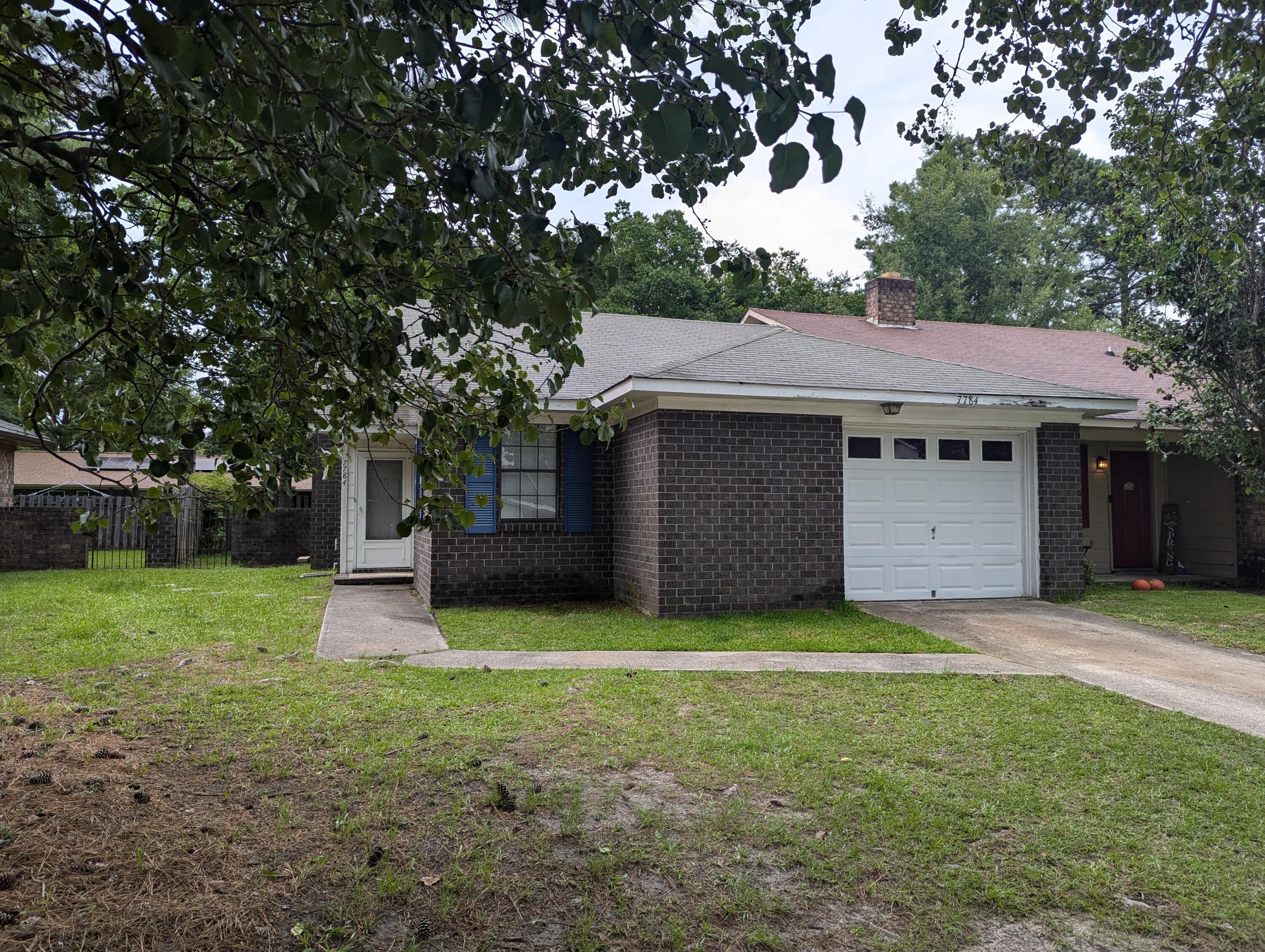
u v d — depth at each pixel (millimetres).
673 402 10031
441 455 3303
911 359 12133
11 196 2660
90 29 2260
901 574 11172
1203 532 15031
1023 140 5020
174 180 2600
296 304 2896
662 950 2939
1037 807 4219
